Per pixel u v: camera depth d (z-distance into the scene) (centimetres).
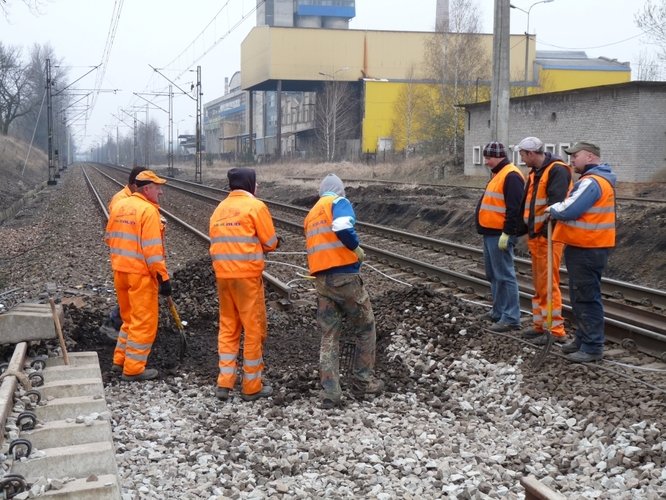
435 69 5666
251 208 632
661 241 1316
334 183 642
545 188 734
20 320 622
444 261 1434
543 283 749
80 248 1673
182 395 649
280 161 7194
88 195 3769
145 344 680
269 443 530
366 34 7294
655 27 3111
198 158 5500
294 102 8950
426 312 844
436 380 685
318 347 796
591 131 3059
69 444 464
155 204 694
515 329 792
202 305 960
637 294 1026
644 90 2819
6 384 504
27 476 415
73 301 1004
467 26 5544
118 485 398
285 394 651
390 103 7075
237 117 11956
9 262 1566
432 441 533
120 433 541
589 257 665
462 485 454
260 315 644
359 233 1950
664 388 599
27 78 7894
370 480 467
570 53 7962
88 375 599
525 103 3434
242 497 443
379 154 6644
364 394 646
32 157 7650
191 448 520
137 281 669
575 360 673
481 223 800
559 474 475
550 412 575
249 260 627
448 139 5034
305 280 1175
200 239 1778
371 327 645
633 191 2703
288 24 9831
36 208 3200
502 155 788
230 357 643
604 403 571
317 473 480
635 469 467
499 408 603
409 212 2238
